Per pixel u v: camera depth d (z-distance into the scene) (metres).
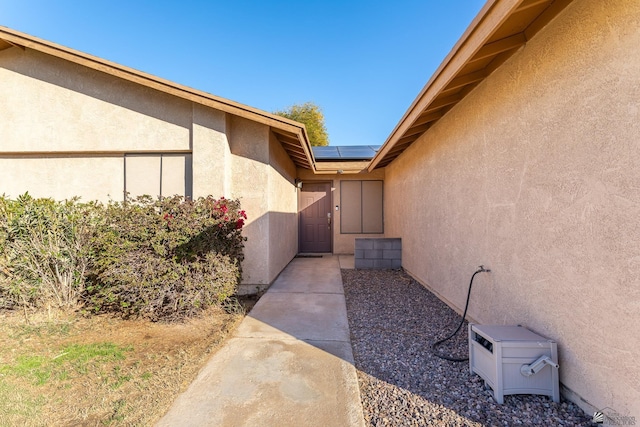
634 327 1.75
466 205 3.98
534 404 2.23
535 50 2.61
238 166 5.75
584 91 2.09
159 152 5.64
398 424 2.05
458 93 4.08
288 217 8.35
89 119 5.58
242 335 3.57
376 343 3.40
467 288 3.96
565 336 2.26
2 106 5.68
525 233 2.74
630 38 1.78
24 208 4.11
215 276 4.20
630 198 1.78
